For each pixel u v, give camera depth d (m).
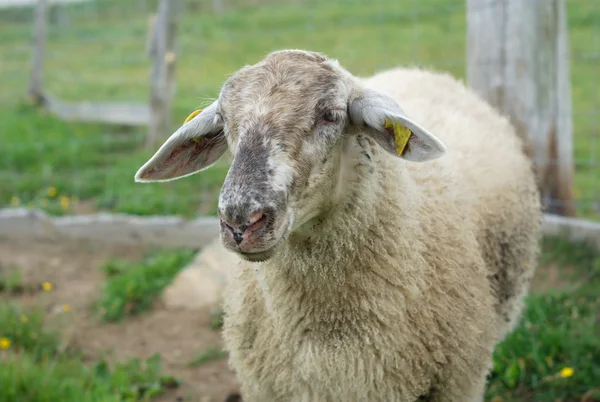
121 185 8.02
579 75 11.33
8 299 5.69
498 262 3.82
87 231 6.87
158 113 9.68
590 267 5.37
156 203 7.31
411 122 2.54
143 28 19.94
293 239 2.84
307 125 2.61
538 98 5.68
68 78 15.50
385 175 2.91
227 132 2.74
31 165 8.98
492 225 3.71
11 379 4.05
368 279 2.88
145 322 5.36
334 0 20.14
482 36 5.67
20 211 7.05
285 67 2.73
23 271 6.22
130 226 6.76
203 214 7.06
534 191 4.25
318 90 2.66
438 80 4.42
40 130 10.95
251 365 3.19
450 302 3.08
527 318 4.65
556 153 5.82
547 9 5.57
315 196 2.66
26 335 4.87
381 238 2.88
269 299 2.98
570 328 4.56
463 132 3.85
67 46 18.75
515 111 5.68
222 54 15.59
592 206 6.71
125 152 9.82
